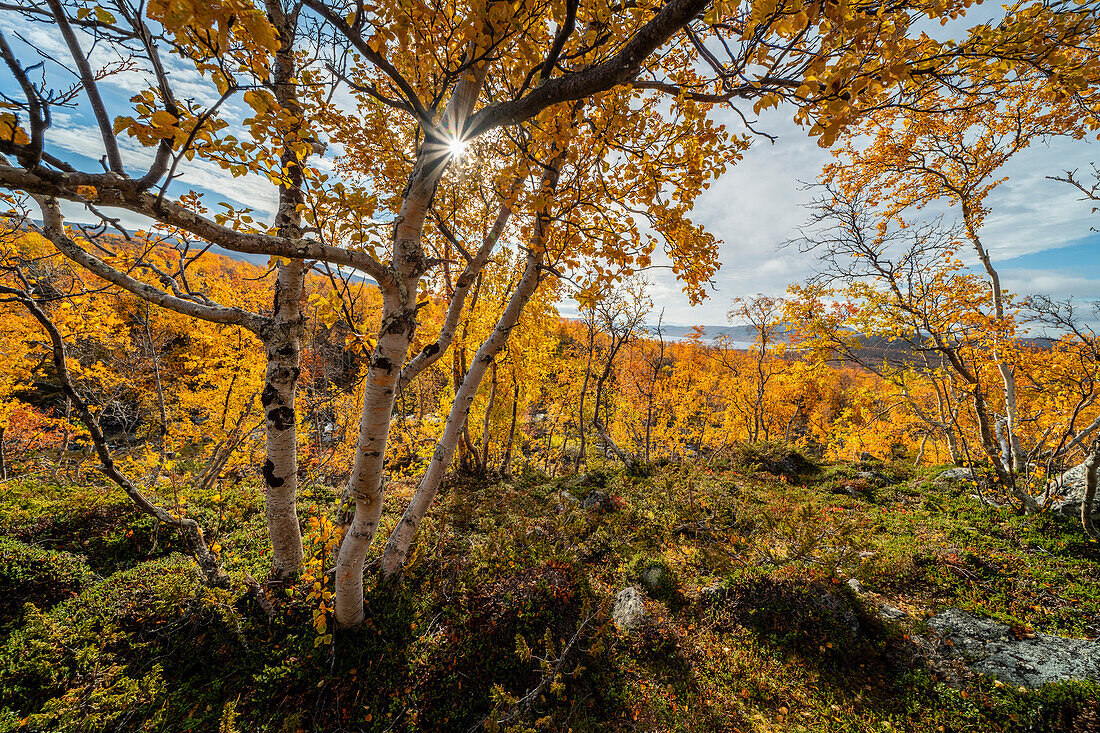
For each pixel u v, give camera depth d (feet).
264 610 16.57
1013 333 26.11
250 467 49.83
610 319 49.01
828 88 6.30
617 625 19.40
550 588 20.22
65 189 6.07
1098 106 13.08
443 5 8.59
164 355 62.34
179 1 5.19
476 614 18.34
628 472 44.93
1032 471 29.27
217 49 6.30
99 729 12.56
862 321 31.24
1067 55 7.45
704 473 43.39
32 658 13.87
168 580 16.28
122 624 15.96
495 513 34.37
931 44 6.78
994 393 36.86
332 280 12.73
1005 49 7.09
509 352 40.45
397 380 12.91
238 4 5.81
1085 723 12.75
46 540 20.48
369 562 19.99
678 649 18.38
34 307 13.20
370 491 14.14
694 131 11.82
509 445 52.70
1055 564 20.72
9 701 13.07
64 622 15.34
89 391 15.11
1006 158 28.43
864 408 44.88
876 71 6.43
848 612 18.53
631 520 30.40
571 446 86.89
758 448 49.11
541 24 10.34
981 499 28.27
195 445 61.67
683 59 14.60
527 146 12.28
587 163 12.39
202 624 16.35
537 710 15.40
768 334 64.03
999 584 19.77
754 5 5.92
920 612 18.99
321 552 16.12
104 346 44.21
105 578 18.39
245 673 15.20
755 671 17.17
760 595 20.17
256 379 41.68
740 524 28.96
